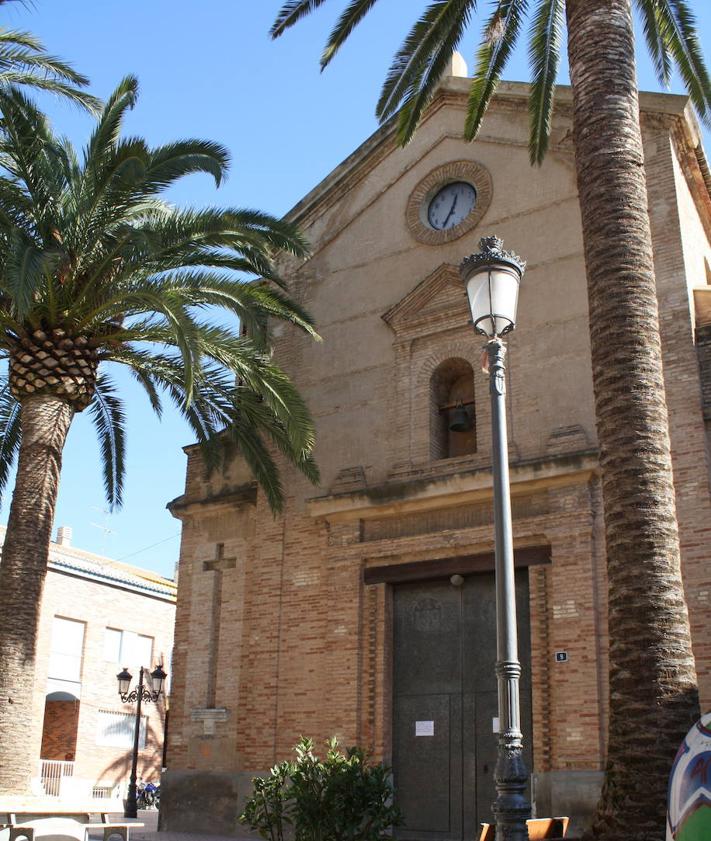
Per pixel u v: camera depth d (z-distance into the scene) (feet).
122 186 53.57
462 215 64.49
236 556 65.21
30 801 46.32
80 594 132.46
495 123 64.64
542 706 50.29
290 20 53.83
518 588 54.44
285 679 59.31
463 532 55.42
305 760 44.24
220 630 63.87
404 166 67.82
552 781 48.34
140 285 54.13
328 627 58.49
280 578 61.93
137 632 141.69
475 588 56.18
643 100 57.36
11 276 46.29
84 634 132.77
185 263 56.70
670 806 25.53
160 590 146.00
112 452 68.49
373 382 63.31
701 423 50.03
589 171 40.63
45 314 54.29
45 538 52.49
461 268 35.37
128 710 137.80
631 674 32.53
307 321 58.44
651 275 38.63
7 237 50.60
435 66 53.31
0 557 55.72
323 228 70.13
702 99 55.21
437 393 61.46
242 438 60.90
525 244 60.18
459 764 53.67
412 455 59.62
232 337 54.49
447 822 53.01
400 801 54.75
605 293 38.09
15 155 54.29
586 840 32.09
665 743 31.32
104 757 132.26
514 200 61.77
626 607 33.40
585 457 51.75
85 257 54.85
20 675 49.67
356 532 59.36
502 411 32.68
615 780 31.78
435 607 57.26
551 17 52.54
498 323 33.83
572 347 56.08
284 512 63.41
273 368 55.62
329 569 59.72
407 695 56.59
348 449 62.64
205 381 58.75
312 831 42.16
